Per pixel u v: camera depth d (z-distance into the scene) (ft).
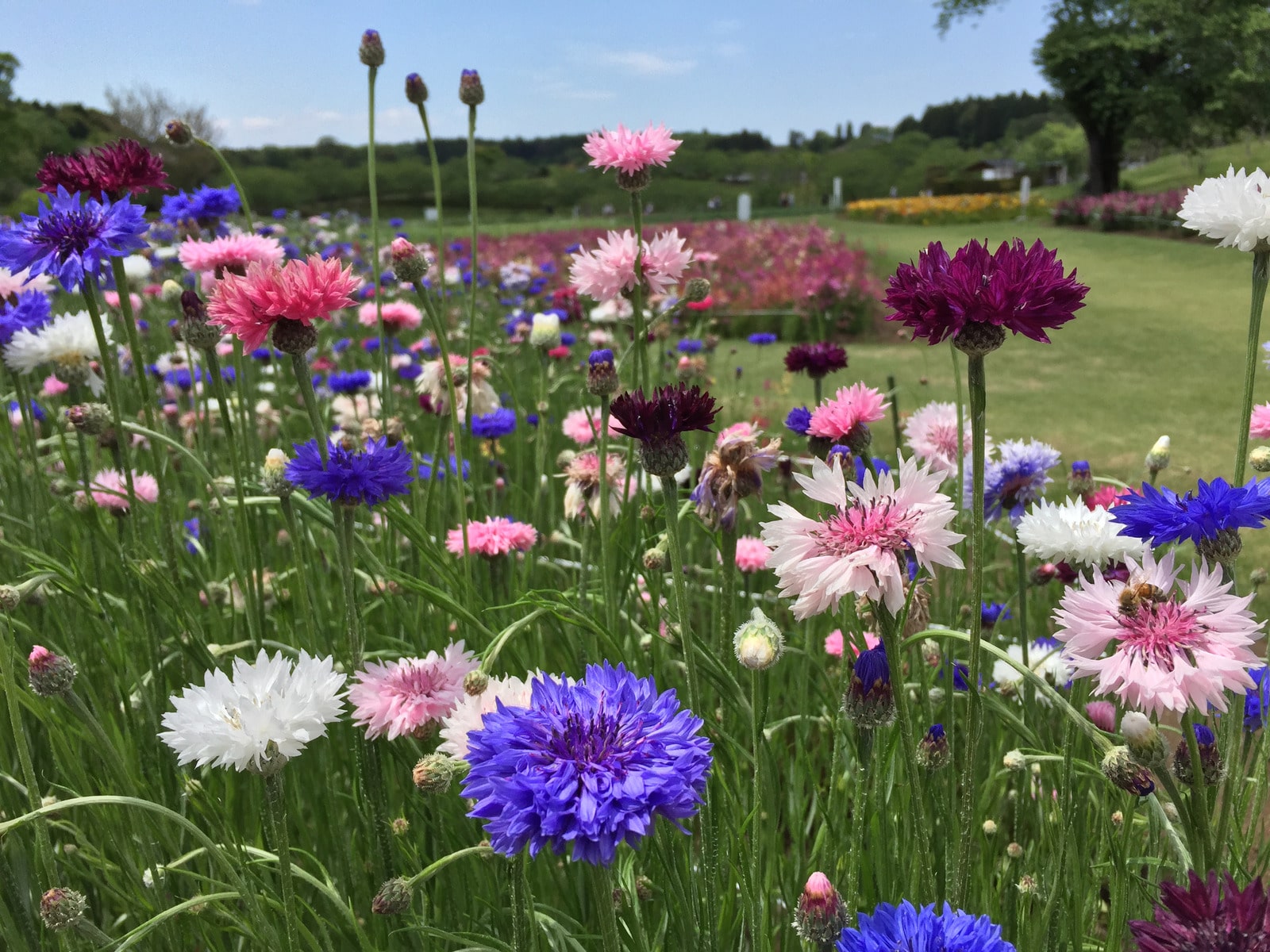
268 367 18.61
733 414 20.93
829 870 6.18
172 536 7.42
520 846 3.56
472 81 8.79
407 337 26.35
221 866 4.68
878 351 36.40
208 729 4.49
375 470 5.82
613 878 5.91
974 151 256.32
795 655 9.24
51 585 7.32
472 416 11.94
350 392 13.82
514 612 8.18
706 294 8.72
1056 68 112.16
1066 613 4.59
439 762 4.94
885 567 4.30
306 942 5.82
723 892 6.03
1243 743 6.55
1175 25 104.78
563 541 9.76
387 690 5.76
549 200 142.92
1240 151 132.16
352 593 6.15
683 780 3.55
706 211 133.08
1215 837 5.21
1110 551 6.09
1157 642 4.31
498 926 6.08
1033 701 7.47
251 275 5.71
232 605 8.43
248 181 111.14
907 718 4.58
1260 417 7.33
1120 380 27.30
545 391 10.05
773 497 10.95
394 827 6.11
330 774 6.85
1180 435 20.36
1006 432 21.01
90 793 6.12
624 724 3.76
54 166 7.75
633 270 8.40
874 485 4.58
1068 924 5.89
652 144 8.24
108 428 7.16
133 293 15.97
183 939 6.69
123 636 8.21
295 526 6.72
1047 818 6.84
